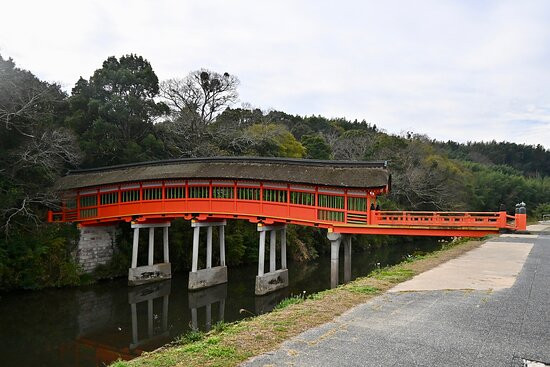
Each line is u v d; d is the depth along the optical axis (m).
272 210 32.34
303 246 52.94
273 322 11.98
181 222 43.31
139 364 9.56
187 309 29.20
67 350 21.06
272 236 34.81
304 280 40.06
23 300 30.67
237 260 46.09
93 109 44.34
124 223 40.78
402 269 19.98
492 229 25.27
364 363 8.90
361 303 13.84
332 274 29.97
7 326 25.12
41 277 33.38
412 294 14.82
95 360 19.56
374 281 17.33
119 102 44.75
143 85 49.41
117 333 23.89
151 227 37.88
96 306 29.81
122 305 30.16
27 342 22.33
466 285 15.97
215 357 9.45
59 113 44.75
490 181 90.88
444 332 10.77
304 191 31.14
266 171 33.09
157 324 25.55
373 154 71.06
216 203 34.31
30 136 34.06
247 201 33.34
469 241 30.72
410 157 70.38
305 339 10.48
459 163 98.88
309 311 13.00
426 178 67.88
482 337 10.38
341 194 29.59
